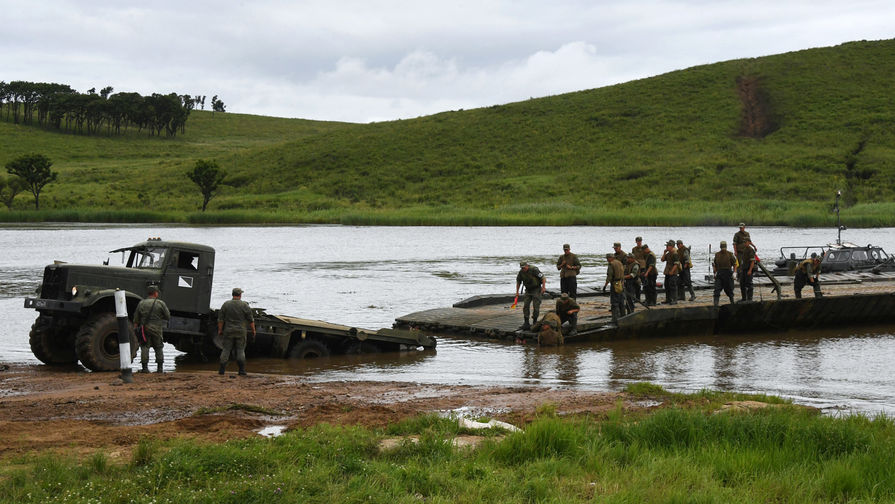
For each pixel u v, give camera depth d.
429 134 134.75
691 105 131.88
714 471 7.47
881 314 22.33
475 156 121.31
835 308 21.64
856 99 124.94
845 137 112.00
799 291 22.05
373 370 15.48
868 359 16.77
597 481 7.20
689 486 7.05
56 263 15.11
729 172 102.44
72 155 159.12
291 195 107.38
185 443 7.99
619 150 117.25
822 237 57.47
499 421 9.81
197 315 16.23
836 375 14.78
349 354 17.53
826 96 127.44
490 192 102.00
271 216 85.62
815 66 140.75
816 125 117.69
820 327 21.77
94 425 9.73
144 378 13.47
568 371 15.30
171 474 7.00
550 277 34.47
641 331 19.70
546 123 133.38
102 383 12.91
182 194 110.56
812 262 21.81
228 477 7.00
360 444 8.13
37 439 8.84
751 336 20.53
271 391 12.21
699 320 20.33
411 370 15.48
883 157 102.44
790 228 70.25
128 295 14.95
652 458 7.79
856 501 6.62
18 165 98.75
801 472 7.36
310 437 8.37
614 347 18.52
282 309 24.64
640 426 8.91
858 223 71.44
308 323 17.11
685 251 22.92
